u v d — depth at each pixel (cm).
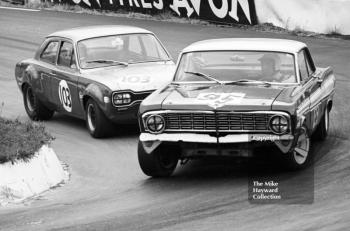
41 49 3775
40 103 3728
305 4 5478
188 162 2800
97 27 3716
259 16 5759
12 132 2738
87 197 2433
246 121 2423
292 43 2842
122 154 3027
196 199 2295
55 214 2233
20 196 2430
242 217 2081
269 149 2453
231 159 2566
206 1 6138
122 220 2122
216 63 2738
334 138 3033
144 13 6669
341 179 2425
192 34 5669
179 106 2467
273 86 2614
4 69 5034
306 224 1991
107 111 3189
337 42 5212
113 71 3372
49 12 7306
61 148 3181
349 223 1977
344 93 3881
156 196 2370
